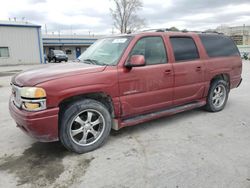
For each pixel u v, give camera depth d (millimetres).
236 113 5223
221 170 2877
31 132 3039
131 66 3586
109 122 3609
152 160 3160
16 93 3287
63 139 3244
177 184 2619
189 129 4277
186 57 4512
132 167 2994
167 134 4055
